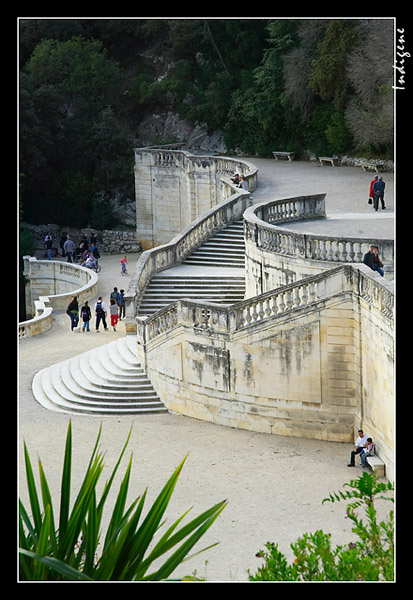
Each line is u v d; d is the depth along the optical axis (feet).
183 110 270.46
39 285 218.38
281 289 104.17
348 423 103.35
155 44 284.82
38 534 45.73
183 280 153.28
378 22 205.05
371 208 161.89
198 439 107.14
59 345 156.97
